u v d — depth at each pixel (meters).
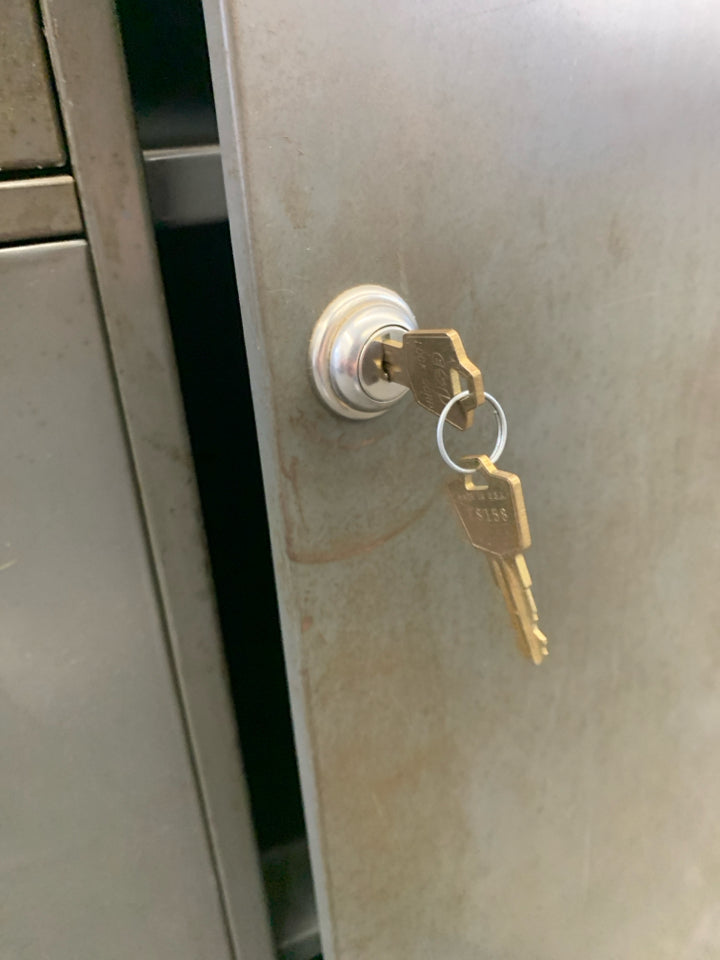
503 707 0.46
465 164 0.32
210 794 0.43
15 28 0.27
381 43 0.28
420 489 0.36
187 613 0.38
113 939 0.43
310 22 0.26
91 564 0.35
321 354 0.30
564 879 0.56
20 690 0.36
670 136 0.39
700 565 0.54
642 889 0.63
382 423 0.33
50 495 0.33
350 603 0.36
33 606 0.35
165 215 0.36
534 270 0.36
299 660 0.35
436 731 0.42
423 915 0.47
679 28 0.37
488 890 0.50
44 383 0.31
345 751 0.39
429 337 0.27
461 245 0.33
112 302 0.32
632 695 0.54
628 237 0.39
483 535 0.30
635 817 0.59
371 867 0.43
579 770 0.53
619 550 0.48
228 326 0.41
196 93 0.35
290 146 0.27
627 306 0.41
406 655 0.39
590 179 0.37
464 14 0.30
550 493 0.42
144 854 0.42
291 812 0.56
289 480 0.32
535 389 0.39
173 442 0.35
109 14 0.29
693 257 0.43
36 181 0.29
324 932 0.43
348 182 0.29
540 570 0.44
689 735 0.60
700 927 0.71
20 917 0.40
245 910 0.47
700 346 0.46
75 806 0.39
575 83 0.34
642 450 0.46
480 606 0.41
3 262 0.29
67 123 0.29
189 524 0.37
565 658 0.48
